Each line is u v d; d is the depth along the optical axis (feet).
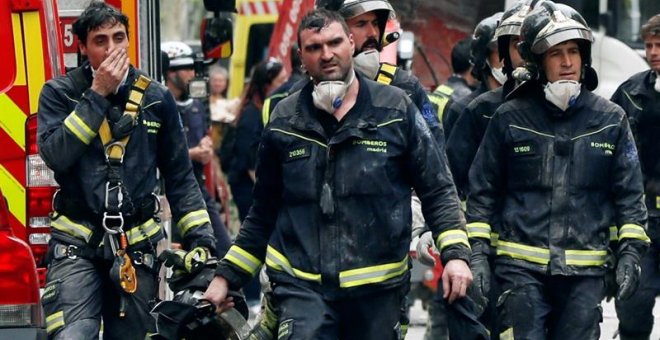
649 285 62.54
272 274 46.24
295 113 45.85
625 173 52.08
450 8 110.93
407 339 81.35
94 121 49.67
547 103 52.47
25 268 50.85
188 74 84.74
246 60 161.99
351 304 45.78
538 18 52.24
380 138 45.52
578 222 52.01
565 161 52.16
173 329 47.70
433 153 46.01
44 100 51.34
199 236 52.11
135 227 51.11
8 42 56.49
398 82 52.34
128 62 50.49
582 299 51.85
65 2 68.74
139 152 51.01
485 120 57.11
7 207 55.16
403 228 45.88
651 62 63.10
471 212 53.06
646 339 63.72
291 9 112.37
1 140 56.59
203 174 82.17
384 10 52.65
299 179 45.65
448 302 45.60
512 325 52.26
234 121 102.63
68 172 50.57
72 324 49.98
